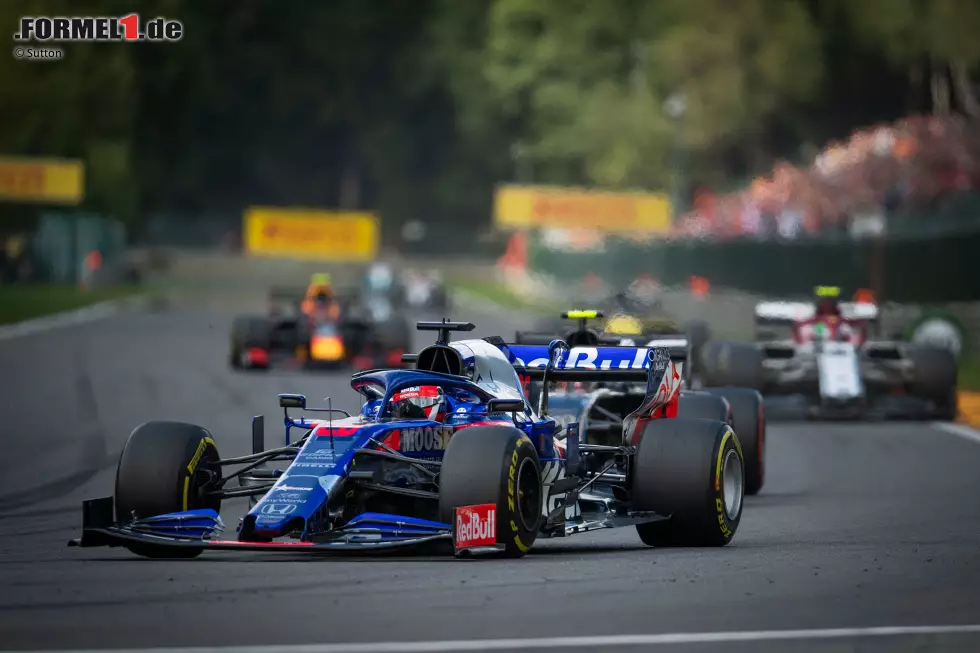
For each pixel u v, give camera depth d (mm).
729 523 37125
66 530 40562
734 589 29891
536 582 30312
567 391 49969
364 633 25125
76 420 73688
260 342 104562
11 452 60906
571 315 51500
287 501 31062
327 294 104938
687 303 158500
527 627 25797
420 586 29656
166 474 33688
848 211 165250
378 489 32844
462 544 31516
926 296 113188
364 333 106062
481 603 27938
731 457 37531
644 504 36625
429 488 34719
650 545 37531
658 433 37062
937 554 35469
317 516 31078
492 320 183375
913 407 76500
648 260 198750
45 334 148875
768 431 73062
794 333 77812
